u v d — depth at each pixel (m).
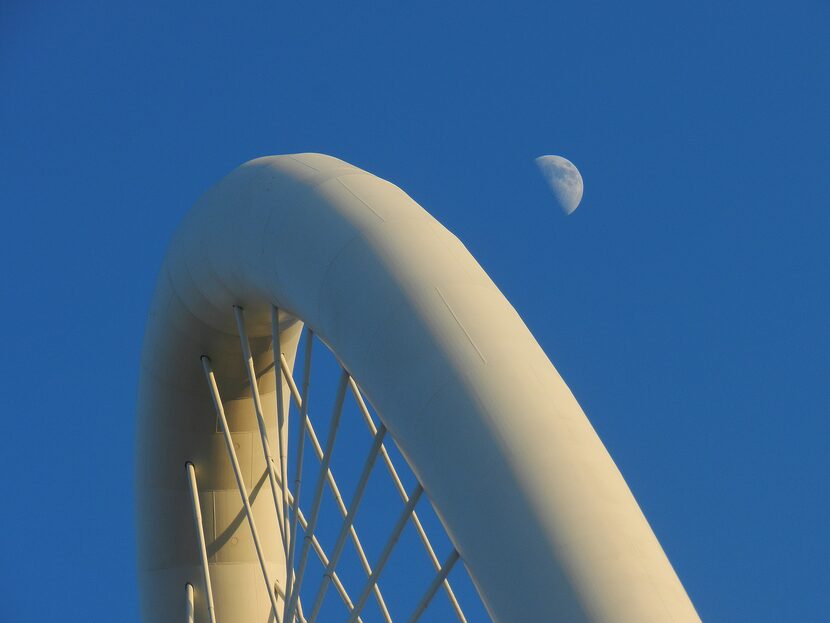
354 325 26.23
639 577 22.02
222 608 38.38
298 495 28.64
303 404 28.97
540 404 24.05
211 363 37.00
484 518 23.08
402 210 28.23
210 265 33.75
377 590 30.19
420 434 24.38
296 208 29.53
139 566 39.50
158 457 38.38
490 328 25.25
